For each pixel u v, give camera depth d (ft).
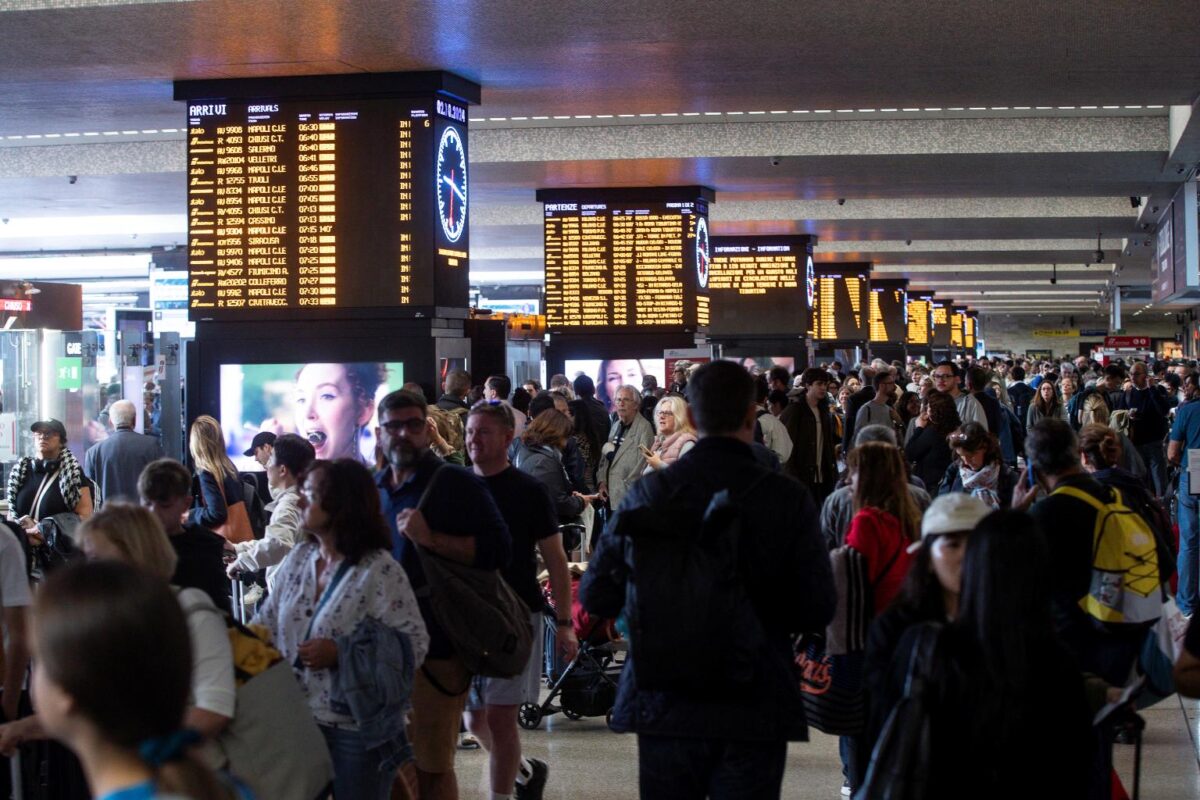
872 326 123.75
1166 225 61.26
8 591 14.17
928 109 45.83
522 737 21.90
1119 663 14.37
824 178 55.31
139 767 5.22
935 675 8.77
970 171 53.16
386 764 12.92
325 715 13.00
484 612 14.53
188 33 30.32
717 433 11.50
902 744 8.70
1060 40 32.65
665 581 10.48
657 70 35.58
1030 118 48.65
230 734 10.34
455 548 14.61
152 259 78.89
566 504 25.73
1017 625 8.71
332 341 34.81
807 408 37.14
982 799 8.68
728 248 79.15
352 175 34.73
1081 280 129.70
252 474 32.63
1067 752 8.82
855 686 14.66
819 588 11.05
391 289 34.60
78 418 38.19
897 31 31.68
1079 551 14.30
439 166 34.94
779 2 28.94
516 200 62.69
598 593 11.37
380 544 13.08
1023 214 70.33
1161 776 18.74
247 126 34.99
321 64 33.58
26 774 14.01
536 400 30.37
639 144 50.03
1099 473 16.30
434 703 14.90
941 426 29.84
